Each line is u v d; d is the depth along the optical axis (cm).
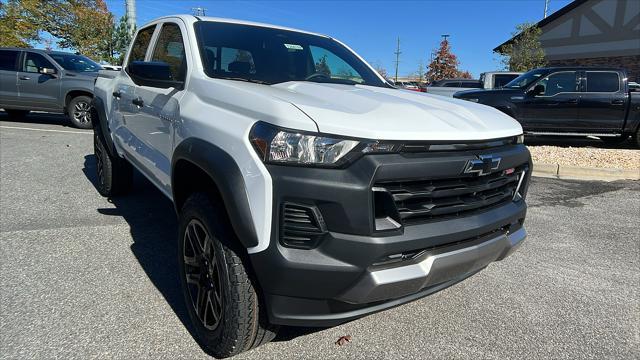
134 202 536
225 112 254
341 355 266
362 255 210
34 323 282
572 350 282
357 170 210
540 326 308
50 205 514
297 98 243
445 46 4759
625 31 2369
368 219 210
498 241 266
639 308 338
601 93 1039
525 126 1067
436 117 249
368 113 233
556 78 1059
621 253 446
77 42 2839
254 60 341
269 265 214
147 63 317
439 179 233
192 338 274
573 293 358
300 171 209
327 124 212
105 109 507
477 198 255
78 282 336
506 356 273
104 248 400
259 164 216
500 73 1630
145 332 279
